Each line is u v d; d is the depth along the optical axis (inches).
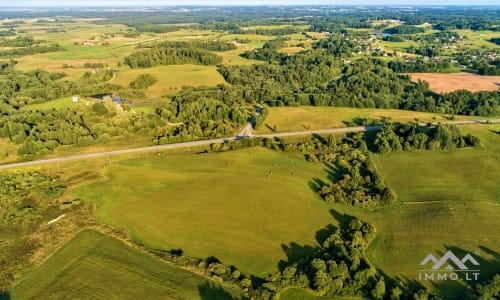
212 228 4252.0
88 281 3506.4
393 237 4094.5
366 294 3319.4
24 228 4298.7
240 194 4911.4
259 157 6018.7
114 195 4953.3
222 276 3535.9
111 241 4055.1
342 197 4781.0
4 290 3415.4
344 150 6176.2
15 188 5083.7
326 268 3501.5
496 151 6077.8
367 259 3745.1
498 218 4357.8
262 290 3346.5
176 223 4350.4
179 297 3312.0
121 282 3486.7
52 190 5059.1
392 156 6043.3
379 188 4972.9
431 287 3390.7
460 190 5002.5
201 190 5017.2
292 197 4857.3
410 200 4813.0
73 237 4133.9
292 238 4087.1
